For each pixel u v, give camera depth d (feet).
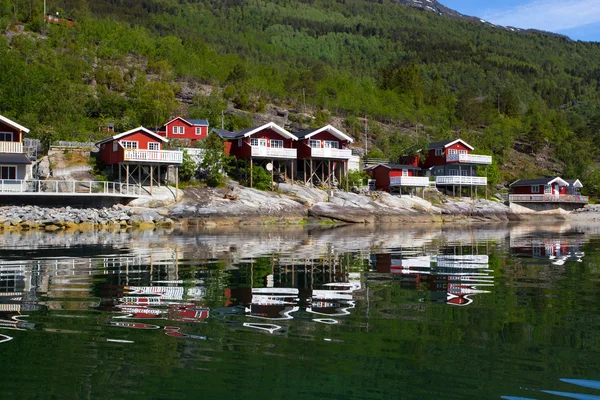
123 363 23.40
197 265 57.82
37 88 221.05
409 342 26.55
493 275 50.52
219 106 270.26
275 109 328.08
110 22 436.76
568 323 30.42
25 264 57.67
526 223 202.49
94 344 26.04
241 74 367.25
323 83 408.26
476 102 466.29
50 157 167.22
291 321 30.78
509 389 20.70
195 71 357.61
